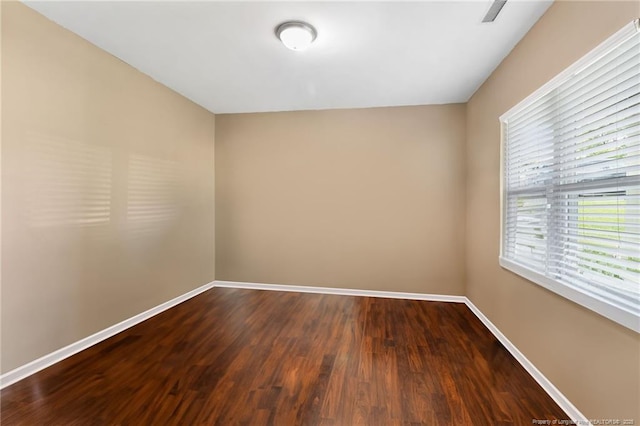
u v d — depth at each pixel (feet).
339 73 9.75
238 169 14.21
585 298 5.16
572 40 5.56
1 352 6.40
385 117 12.89
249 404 5.97
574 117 5.69
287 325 9.86
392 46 8.02
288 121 13.73
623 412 4.48
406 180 12.74
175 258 11.80
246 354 7.93
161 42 8.05
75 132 7.84
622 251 4.65
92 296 8.38
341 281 13.35
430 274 12.59
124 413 5.68
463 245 12.28
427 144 12.55
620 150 4.70
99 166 8.53
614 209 4.83
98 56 8.38
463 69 9.32
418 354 7.96
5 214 6.46
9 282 6.54
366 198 13.08
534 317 6.90
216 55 8.70
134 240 9.81
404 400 6.11
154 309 10.68
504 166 8.60
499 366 7.37
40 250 7.09
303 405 5.96
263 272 14.07
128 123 9.46
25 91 6.74
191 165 12.68
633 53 4.39
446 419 5.59
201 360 7.61
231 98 12.22
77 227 7.95
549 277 6.29
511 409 5.85
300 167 13.65
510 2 6.20
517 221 7.94
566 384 5.75
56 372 6.99
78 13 6.87
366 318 10.50
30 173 6.87
